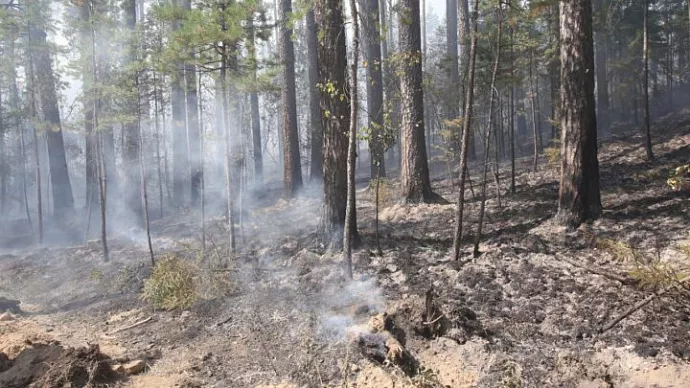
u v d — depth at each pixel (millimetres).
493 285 6887
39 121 14820
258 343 6391
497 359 5145
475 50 7434
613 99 23031
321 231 9203
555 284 6648
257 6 9539
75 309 9148
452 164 19188
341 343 5867
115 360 6070
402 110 11984
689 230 7402
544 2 7656
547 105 24953
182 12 9438
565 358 4949
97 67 11875
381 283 7547
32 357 5805
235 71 10289
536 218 9570
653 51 20016
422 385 4723
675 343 4840
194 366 5953
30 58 15000
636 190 10242
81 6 12234
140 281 9984
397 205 11984
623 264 6848
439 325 5793
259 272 8992
